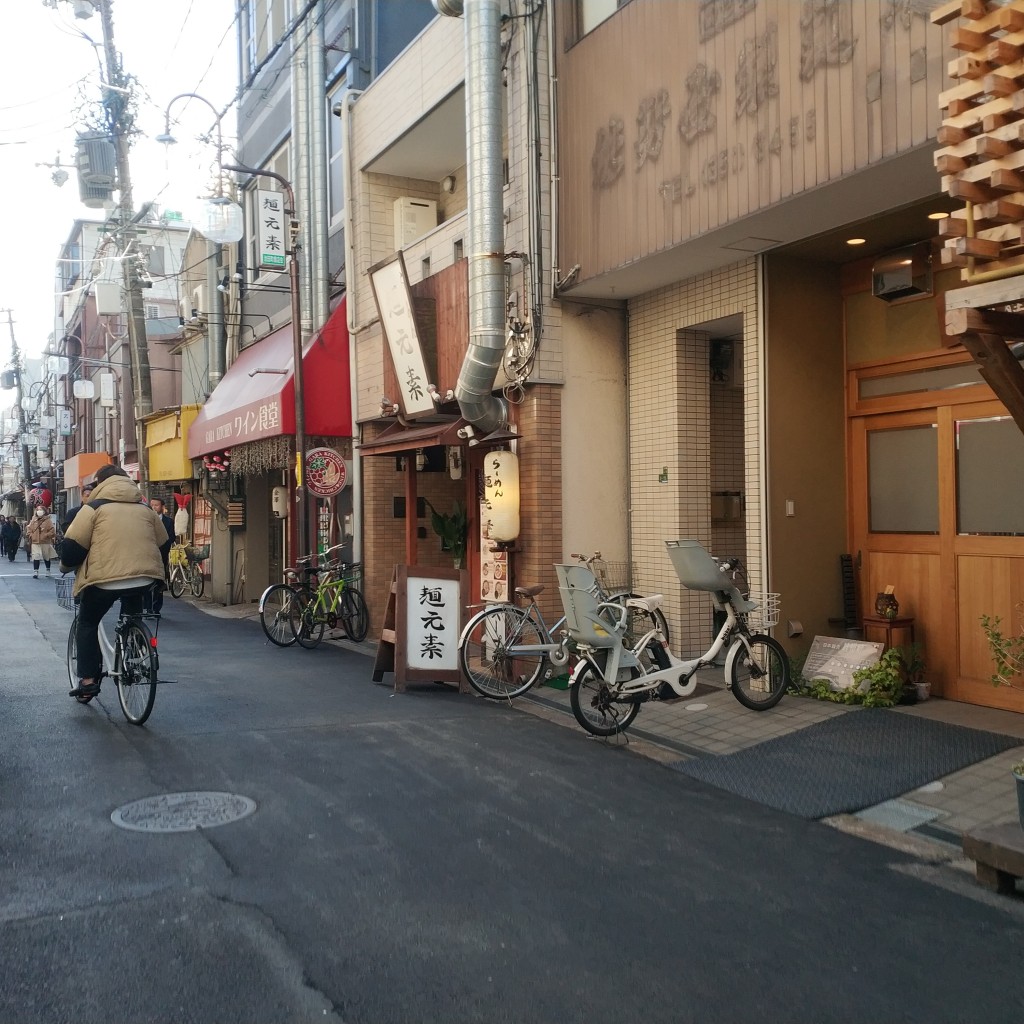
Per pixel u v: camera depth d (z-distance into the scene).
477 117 8.55
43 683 8.69
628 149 8.02
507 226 9.41
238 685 8.78
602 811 5.23
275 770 5.88
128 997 3.15
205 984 3.25
